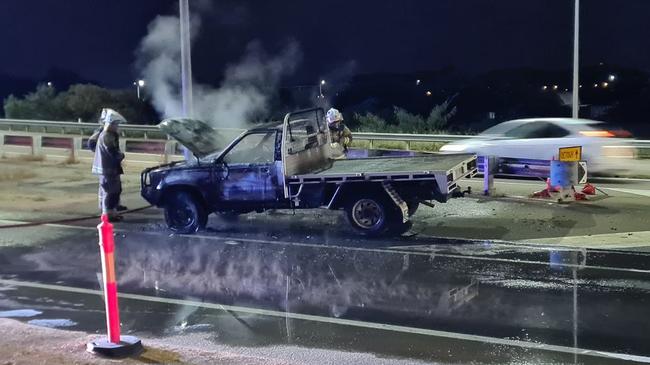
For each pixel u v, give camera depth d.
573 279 7.79
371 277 7.94
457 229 10.81
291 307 6.83
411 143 24.45
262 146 11.52
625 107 51.44
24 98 41.03
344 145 12.85
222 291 7.45
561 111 47.31
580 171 13.38
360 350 5.57
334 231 10.76
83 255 9.34
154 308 6.85
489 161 14.05
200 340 5.86
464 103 49.28
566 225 11.05
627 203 13.04
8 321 6.07
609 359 5.34
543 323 6.23
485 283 7.64
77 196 15.00
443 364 5.25
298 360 5.34
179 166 10.95
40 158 22.80
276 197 10.34
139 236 10.59
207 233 10.76
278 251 9.40
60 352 5.17
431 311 6.63
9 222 11.91
